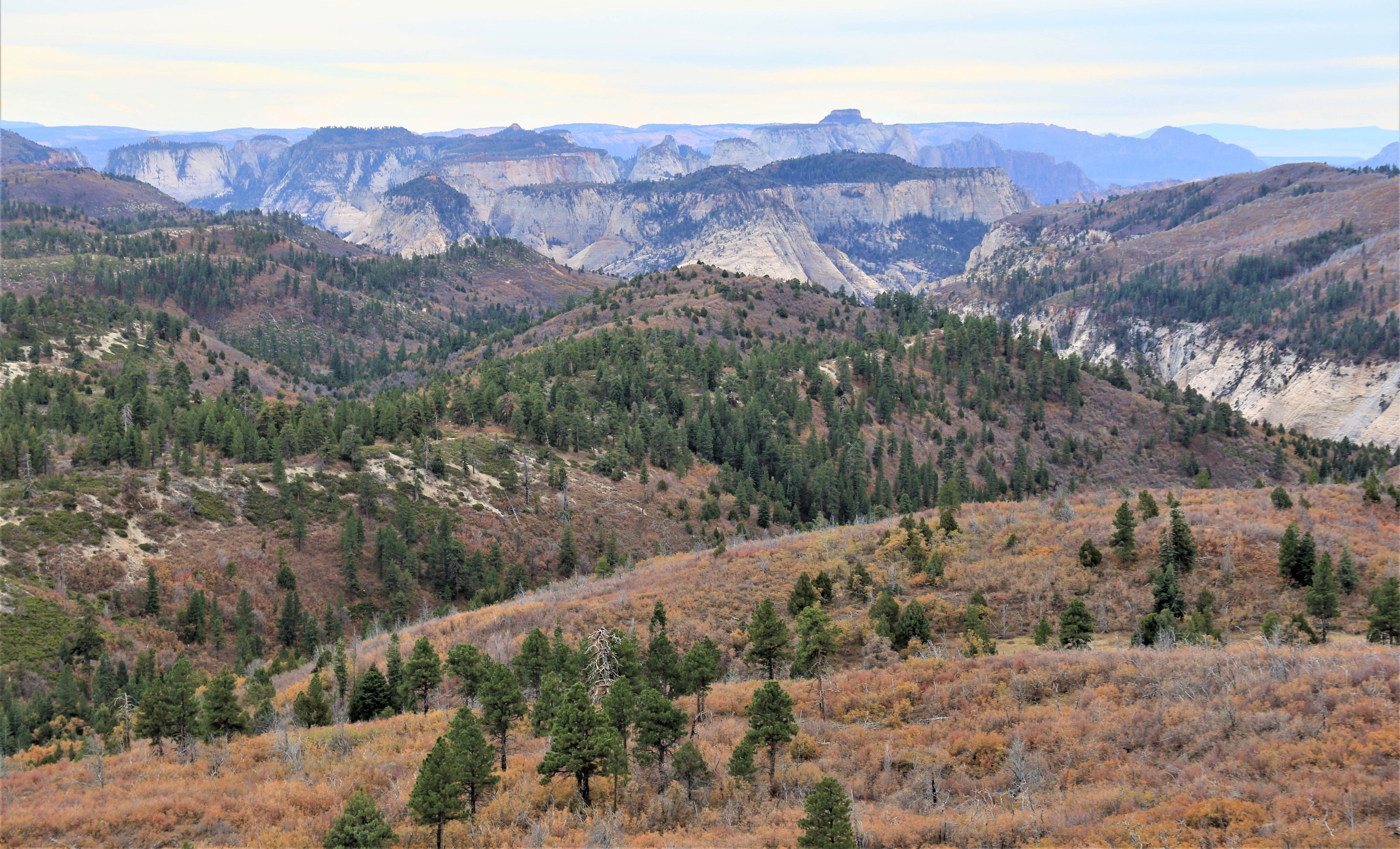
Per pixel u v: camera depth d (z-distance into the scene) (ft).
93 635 329.72
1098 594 198.59
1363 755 103.40
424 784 123.34
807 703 162.20
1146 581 198.90
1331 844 90.02
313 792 143.84
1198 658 142.41
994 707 144.05
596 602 253.65
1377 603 162.40
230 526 433.48
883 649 187.01
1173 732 120.47
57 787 155.74
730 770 138.10
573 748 134.31
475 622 260.42
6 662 309.22
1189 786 107.45
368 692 199.82
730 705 171.42
